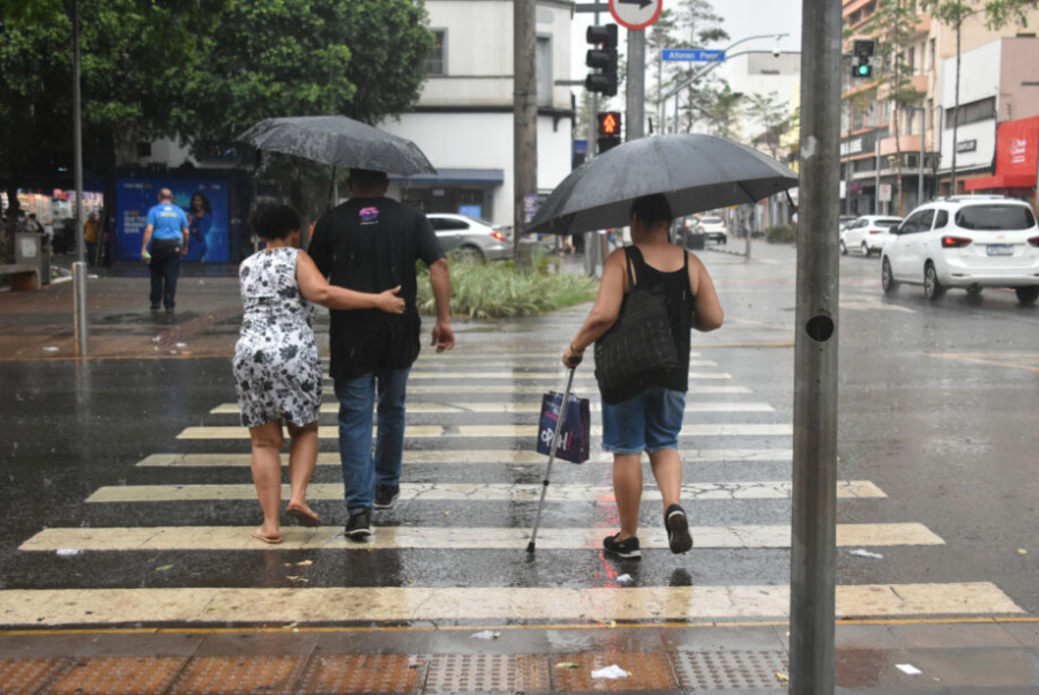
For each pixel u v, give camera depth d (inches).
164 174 1206.3
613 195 175.6
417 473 267.4
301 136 211.3
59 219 1793.8
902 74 2080.5
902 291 856.9
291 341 205.2
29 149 1146.7
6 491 250.4
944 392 377.1
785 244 2367.1
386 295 204.7
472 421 334.3
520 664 152.6
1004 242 730.2
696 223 2026.3
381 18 1314.0
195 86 1167.6
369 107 1403.8
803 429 112.4
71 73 1090.1
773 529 219.3
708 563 198.4
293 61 1208.2
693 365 452.4
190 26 663.8
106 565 197.8
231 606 176.6
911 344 517.0
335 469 272.8
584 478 263.0
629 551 200.8
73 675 149.2
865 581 187.6
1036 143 1598.2
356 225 210.7
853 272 1155.3
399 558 201.9
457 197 1581.0
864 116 2460.6
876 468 268.2
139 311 678.5
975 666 150.4
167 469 271.6
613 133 682.2
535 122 812.0
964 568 194.5
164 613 173.3
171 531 218.8
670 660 153.9
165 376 422.9
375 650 158.1
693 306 191.2
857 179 2461.9
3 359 470.9
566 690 144.3
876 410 344.2
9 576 191.9
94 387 396.2
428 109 1563.7
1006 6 1695.4
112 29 1073.5
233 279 1042.1
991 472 263.6
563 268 1266.0
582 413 201.8
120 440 305.0
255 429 209.8
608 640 161.6
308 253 216.2
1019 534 214.4
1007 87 1801.2
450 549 207.3
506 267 823.1
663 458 193.5
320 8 1255.5
